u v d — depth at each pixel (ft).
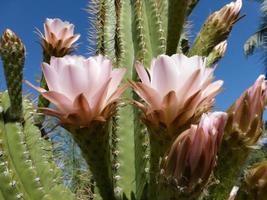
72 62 1.72
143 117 1.77
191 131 1.44
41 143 2.39
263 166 1.57
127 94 2.28
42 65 1.69
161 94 1.69
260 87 1.65
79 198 2.46
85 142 1.77
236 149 1.66
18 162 2.23
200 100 1.70
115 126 2.19
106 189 1.88
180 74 1.69
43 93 1.67
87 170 2.70
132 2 2.53
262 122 1.69
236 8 2.50
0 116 2.32
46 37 2.99
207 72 1.71
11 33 2.55
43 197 2.19
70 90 1.69
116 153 2.15
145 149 2.11
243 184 1.60
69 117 1.71
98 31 2.93
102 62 1.71
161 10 2.77
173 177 1.44
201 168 1.43
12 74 2.43
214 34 2.49
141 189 2.08
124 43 2.44
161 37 2.41
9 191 2.09
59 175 2.39
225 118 1.48
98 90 1.69
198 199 1.50
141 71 1.72
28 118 2.46
